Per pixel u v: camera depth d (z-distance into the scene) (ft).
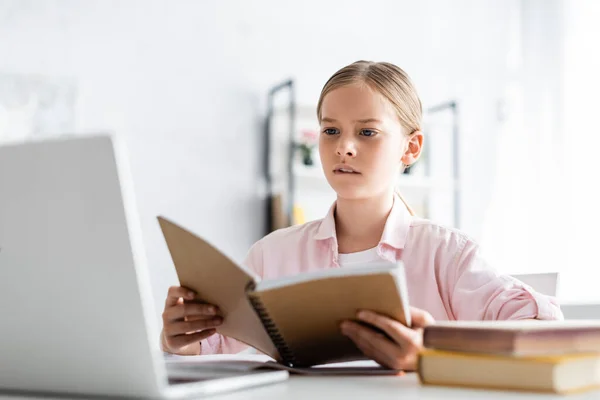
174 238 2.48
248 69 10.40
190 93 10.00
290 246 4.65
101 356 1.89
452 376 2.19
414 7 11.62
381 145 3.96
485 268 4.06
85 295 1.87
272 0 10.64
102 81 9.45
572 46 11.25
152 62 9.79
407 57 11.50
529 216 11.50
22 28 9.01
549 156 11.38
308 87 10.78
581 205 10.81
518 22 12.20
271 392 2.11
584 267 10.61
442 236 4.30
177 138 9.87
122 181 1.78
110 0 9.57
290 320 2.49
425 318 2.52
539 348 2.10
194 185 9.91
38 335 1.97
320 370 2.67
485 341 2.12
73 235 1.85
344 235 4.42
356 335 2.52
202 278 2.60
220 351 4.04
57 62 9.18
